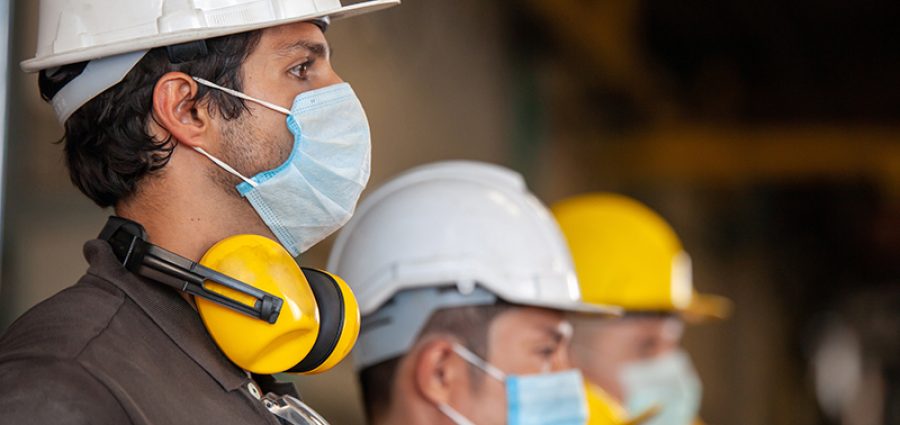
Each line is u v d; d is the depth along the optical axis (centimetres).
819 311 1302
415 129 657
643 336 395
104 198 172
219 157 172
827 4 1330
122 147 168
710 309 459
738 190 1438
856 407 981
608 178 1129
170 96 168
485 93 807
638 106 1161
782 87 1398
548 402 263
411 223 267
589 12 928
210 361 163
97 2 169
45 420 142
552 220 279
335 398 527
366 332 267
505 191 275
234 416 162
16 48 326
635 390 388
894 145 1287
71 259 368
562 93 976
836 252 1538
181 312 165
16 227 333
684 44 1261
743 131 1271
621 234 402
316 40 182
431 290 262
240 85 173
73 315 154
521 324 264
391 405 262
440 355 260
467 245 263
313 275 179
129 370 152
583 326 389
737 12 1252
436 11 704
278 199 177
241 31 171
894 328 974
